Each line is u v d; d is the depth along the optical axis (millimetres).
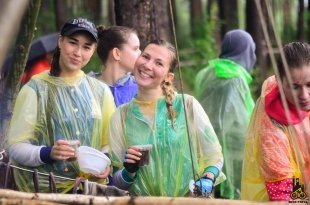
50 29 16750
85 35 5555
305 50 4773
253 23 13180
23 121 5453
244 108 8141
